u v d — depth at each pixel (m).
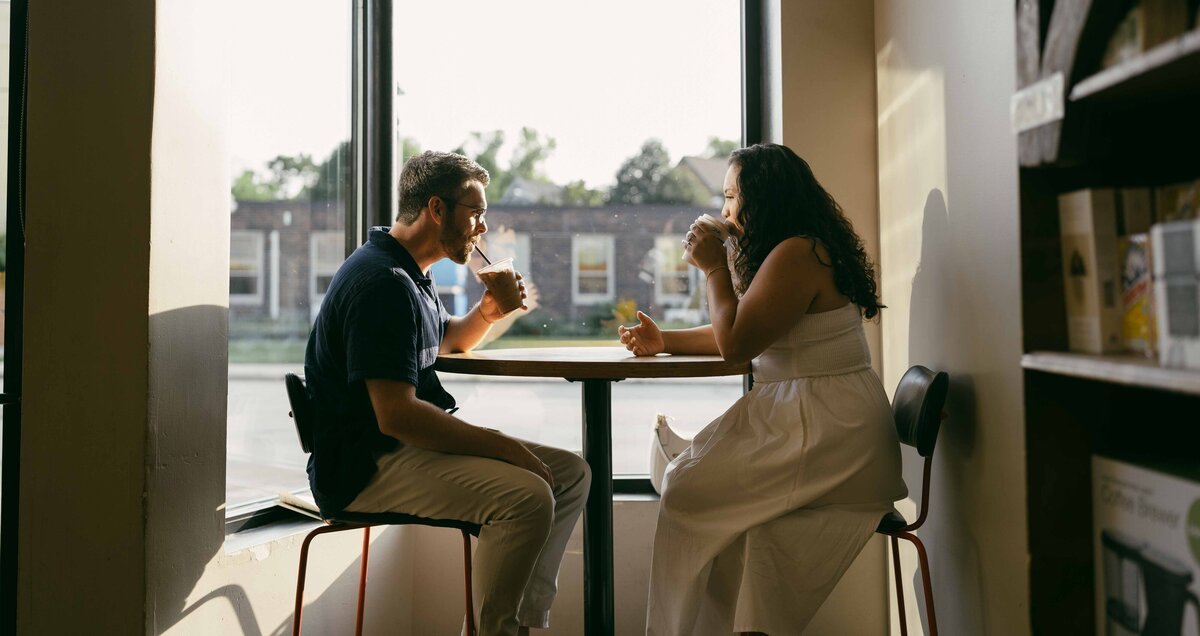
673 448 2.20
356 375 1.59
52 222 1.63
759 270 1.72
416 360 1.64
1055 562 1.21
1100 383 1.21
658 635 1.67
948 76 1.78
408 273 1.78
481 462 1.66
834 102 2.29
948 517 1.84
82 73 1.62
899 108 2.09
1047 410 1.21
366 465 1.68
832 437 1.63
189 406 1.69
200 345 1.72
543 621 1.93
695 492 1.67
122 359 1.60
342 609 2.14
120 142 1.61
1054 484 1.21
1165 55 0.89
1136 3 0.99
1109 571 1.16
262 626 1.88
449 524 1.71
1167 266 0.95
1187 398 1.21
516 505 1.63
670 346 1.99
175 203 1.65
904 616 1.88
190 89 1.69
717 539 1.61
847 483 1.62
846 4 2.29
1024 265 1.21
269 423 2.13
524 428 2.53
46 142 1.63
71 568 1.62
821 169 2.29
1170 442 1.21
